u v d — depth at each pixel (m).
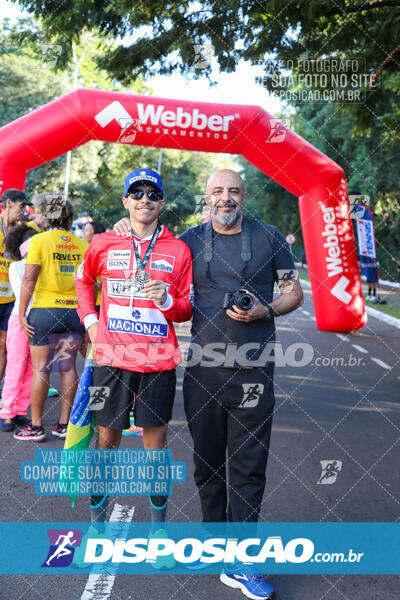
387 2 8.31
